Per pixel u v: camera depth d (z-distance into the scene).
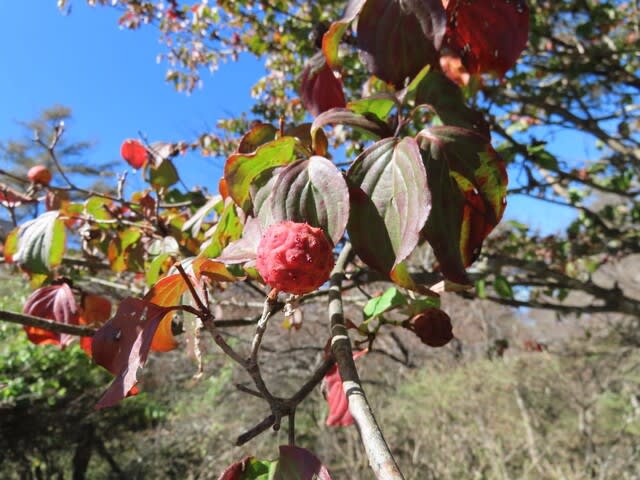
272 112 5.23
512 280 4.08
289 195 0.98
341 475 8.54
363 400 0.83
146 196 2.24
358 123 1.21
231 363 8.75
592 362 8.88
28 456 9.09
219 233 1.42
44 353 7.67
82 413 9.00
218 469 8.83
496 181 1.04
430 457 8.73
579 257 4.43
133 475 9.50
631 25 4.52
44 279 2.13
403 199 0.94
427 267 3.84
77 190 2.28
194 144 3.40
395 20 1.22
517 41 1.36
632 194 3.78
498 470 7.84
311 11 4.41
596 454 7.61
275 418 0.93
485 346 9.54
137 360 0.92
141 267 2.23
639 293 9.34
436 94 1.27
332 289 1.34
